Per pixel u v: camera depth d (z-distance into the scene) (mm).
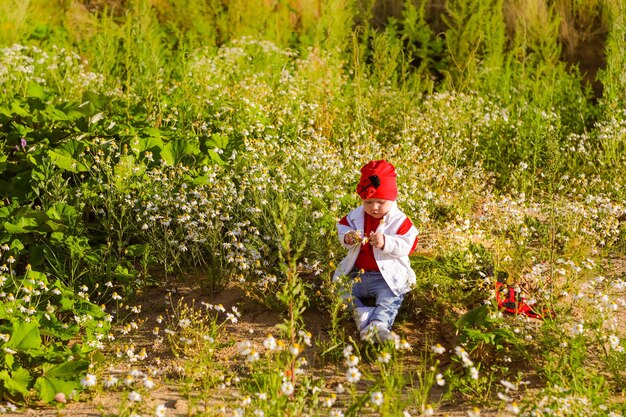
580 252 5277
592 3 9977
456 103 8297
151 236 5441
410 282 4547
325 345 4293
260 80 8578
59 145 6102
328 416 3502
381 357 3367
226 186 5559
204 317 4699
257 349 4305
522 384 3928
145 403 3676
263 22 10367
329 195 5652
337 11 10047
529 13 9844
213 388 3873
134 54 8875
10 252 5078
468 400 3773
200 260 5422
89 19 10117
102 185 5598
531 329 4340
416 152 6930
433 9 10742
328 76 8555
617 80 8234
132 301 4973
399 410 3258
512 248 5340
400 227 4484
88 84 8219
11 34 9328
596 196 6492
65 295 4551
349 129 7480
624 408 3500
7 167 6023
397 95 8422
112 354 4305
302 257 5270
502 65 9766
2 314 4156
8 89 7691
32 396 3793
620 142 7438
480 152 7590
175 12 10328
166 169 5969
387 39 10000
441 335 4484
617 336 4266
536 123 7406
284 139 6652
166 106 7480
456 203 6305
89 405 3713
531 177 6875
